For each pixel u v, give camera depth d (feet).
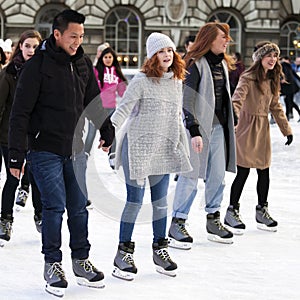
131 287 20.01
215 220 24.71
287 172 40.06
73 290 19.74
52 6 108.88
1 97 24.39
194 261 22.47
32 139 19.38
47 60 19.19
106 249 23.66
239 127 26.21
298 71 88.17
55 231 19.48
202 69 23.75
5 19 108.06
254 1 112.88
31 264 21.98
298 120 70.79
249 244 24.58
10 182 24.17
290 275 21.20
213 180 24.41
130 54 111.24
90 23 109.40
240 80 26.09
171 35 111.34
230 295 19.38
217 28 23.81
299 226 27.27
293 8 115.34
